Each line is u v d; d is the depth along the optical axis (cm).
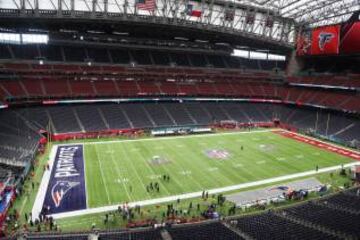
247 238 2405
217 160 4981
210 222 2861
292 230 2550
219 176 4319
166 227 2692
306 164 4928
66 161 4700
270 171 4569
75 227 2931
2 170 4025
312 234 2455
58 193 3628
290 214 2981
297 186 4047
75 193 3647
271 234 2477
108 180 4053
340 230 2519
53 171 4291
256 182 4150
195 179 4188
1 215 2972
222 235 2455
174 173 4372
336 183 4166
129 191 3750
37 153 4903
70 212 3222
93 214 3200
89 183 3938
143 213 3247
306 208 3117
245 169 4622
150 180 4100
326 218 2797
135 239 2388
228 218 2988
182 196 3678
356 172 4300
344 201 3294
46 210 3198
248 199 3644
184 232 2534
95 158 4891
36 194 3588
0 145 4612
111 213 3216
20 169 4122
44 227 2900
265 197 3703
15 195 3462
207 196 3672
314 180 4262
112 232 2636
